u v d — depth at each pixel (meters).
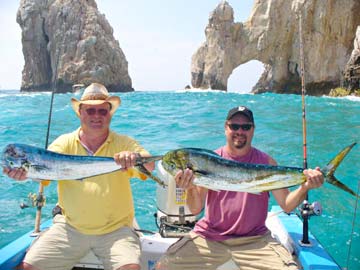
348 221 5.56
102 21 65.94
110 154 3.60
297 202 3.32
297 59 43.91
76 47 62.25
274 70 46.47
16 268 3.34
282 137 12.18
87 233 3.41
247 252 3.38
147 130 13.66
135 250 3.30
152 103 26.81
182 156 2.86
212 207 3.56
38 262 3.25
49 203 6.43
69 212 3.46
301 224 4.18
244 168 2.88
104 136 3.69
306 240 3.63
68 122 16.73
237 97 35.03
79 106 3.67
